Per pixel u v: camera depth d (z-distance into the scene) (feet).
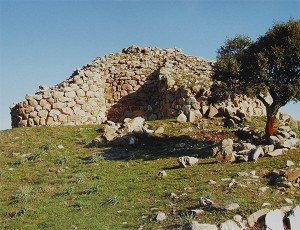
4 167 77.56
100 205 54.08
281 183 52.42
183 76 118.32
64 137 96.58
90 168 73.26
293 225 42.24
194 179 60.03
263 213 42.60
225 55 81.87
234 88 80.43
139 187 60.13
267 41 80.28
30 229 48.14
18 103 114.21
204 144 84.99
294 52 75.82
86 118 119.24
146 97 127.34
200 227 39.55
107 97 128.98
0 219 53.01
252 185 53.21
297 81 76.07
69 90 117.08
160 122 100.37
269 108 79.97
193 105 102.47
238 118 97.71
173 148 84.38
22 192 60.64
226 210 43.83
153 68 131.34
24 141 93.76
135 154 81.56
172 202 50.88
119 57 140.67
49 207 55.11
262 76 76.89
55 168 74.69
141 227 44.50
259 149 67.67
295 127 94.99
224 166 65.57
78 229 46.26
